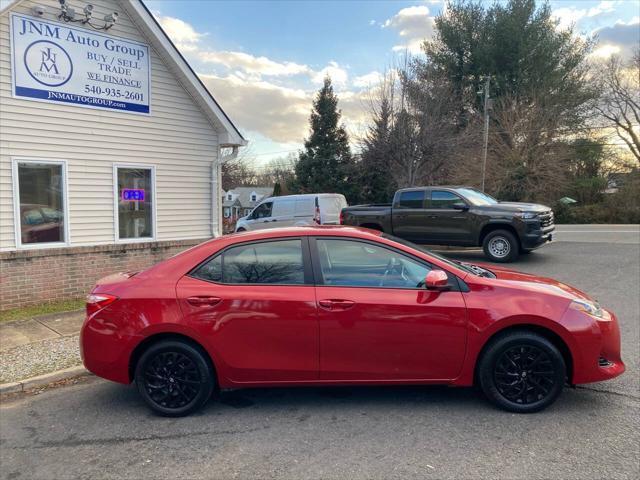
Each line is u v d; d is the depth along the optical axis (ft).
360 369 12.57
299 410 13.12
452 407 13.03
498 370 12.52
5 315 23.40
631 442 10.96
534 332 12.46
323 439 11.47
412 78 72.95
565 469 9.93
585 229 72.69
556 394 12.36
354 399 13.74
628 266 34.76
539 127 93.71
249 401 13.80
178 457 10.87
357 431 11.82
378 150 71.15
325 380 12.71
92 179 28.19
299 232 13.32
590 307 12.66
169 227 32.30
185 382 12.85
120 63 28.99
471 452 10.69
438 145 67.77
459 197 38.99
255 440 11.53
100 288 13.37
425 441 11.22
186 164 32.94
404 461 10.39
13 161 24.91
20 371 16.07
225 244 13.32
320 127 120.57
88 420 12.92
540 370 12.40
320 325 12.43
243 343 12.58
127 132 29.63
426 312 12.32
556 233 64.44
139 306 12.71
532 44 93.15
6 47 24.41
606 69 105.19
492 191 94.84
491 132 94.63
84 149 27.71
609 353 12.55
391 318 12.34
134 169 30.32
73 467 10.58
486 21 96.27
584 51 98.89
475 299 12.42
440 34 99.60
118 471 10.36
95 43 27.81
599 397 13.37
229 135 33.76
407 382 12.64
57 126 26.48
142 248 30.22
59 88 26.43
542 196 97.14
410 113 70.49
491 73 94.12
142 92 30.17
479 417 12.38
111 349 12.76
